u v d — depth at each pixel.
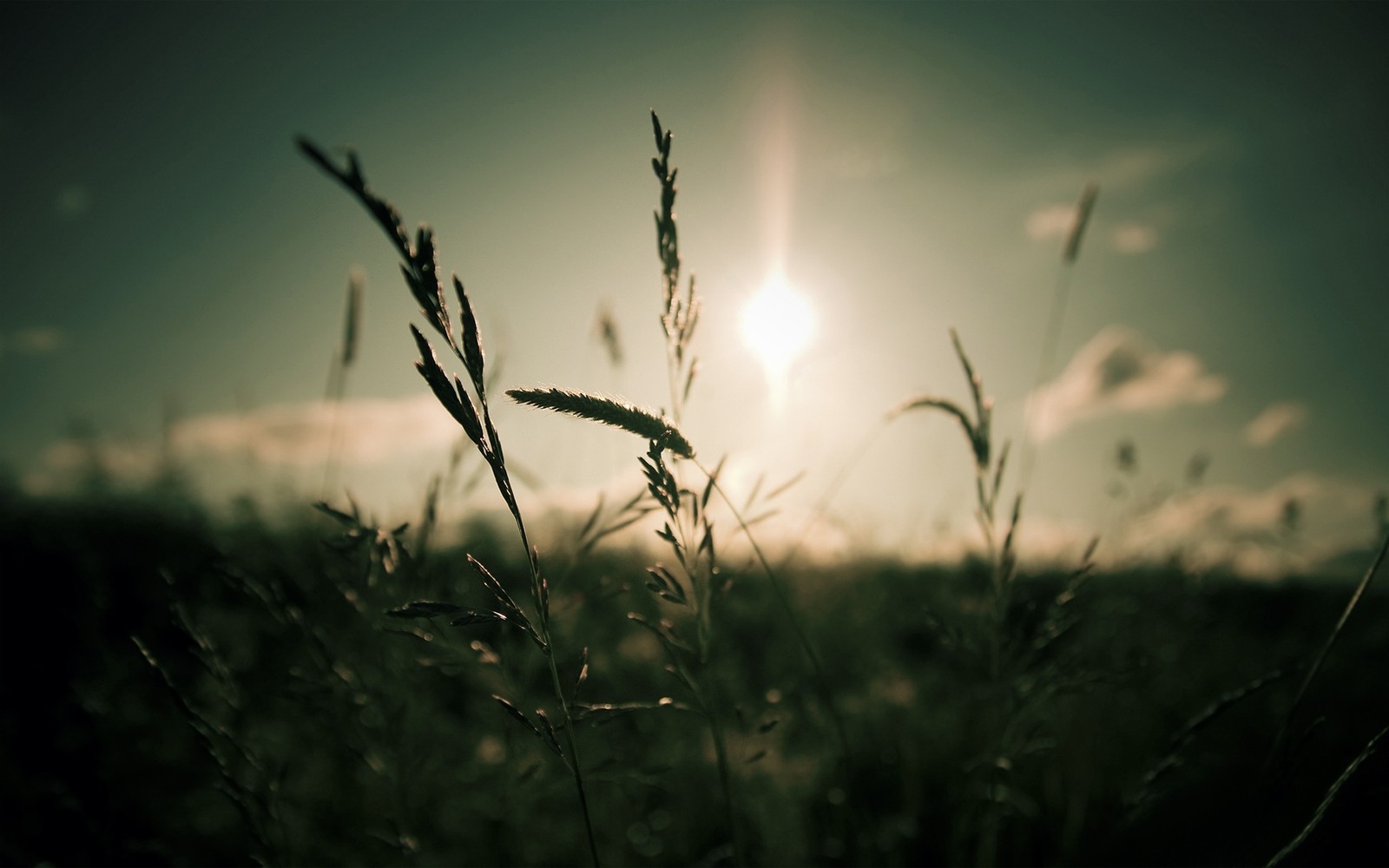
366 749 1.47
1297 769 1.01
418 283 0.71
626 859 2.03
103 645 2.34
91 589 2.50
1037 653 1.39
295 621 1.47
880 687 2.62
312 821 1.88
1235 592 3.42
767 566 1.10
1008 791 1.50
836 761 2.29
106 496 3.78
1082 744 2.12
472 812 1.93
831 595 2.91
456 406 0.73
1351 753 2.12
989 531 1.37
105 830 1.77
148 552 3.11
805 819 2.17
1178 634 2.95
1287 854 0.87
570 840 2.01
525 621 0.81
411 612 0.77
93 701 2.11
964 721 2.30
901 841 2.02
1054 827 1.96
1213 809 1.84
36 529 3.34
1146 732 2.25
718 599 1.06
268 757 1.88
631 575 1.94
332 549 1.20
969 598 2.64
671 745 2.17
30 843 1.86
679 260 1.04
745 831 2.13
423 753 1.56
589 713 0.88
